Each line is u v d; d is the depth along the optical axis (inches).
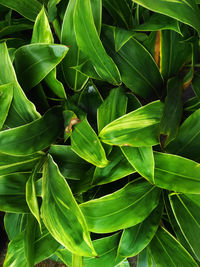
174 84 18.1
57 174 16.2
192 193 16.4
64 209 15.5
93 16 16.4
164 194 19.6
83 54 17.2
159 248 18.6
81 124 16.9
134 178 19.4
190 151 17.9
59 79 18.9
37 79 16.7
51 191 16.3
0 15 21.3
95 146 16.0
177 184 16.7
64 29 17.1
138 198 17.6
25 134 16.1
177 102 17.8
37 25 16.4
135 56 17.5
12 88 15.9
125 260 19.8
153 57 19.1
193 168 16.7
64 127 17.9
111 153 17.7
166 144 16.9
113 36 17.4
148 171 16.1
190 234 16.8
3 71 16.3
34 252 18.2
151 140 15.9
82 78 17.8
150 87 18.0
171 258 18.1
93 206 17.0
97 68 16.6
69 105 17.8
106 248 18.9
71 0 16.6
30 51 16.0
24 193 18.9
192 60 18.1
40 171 18.8
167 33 17.9
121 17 19.0
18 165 18.7
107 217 17.1
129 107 18.2
